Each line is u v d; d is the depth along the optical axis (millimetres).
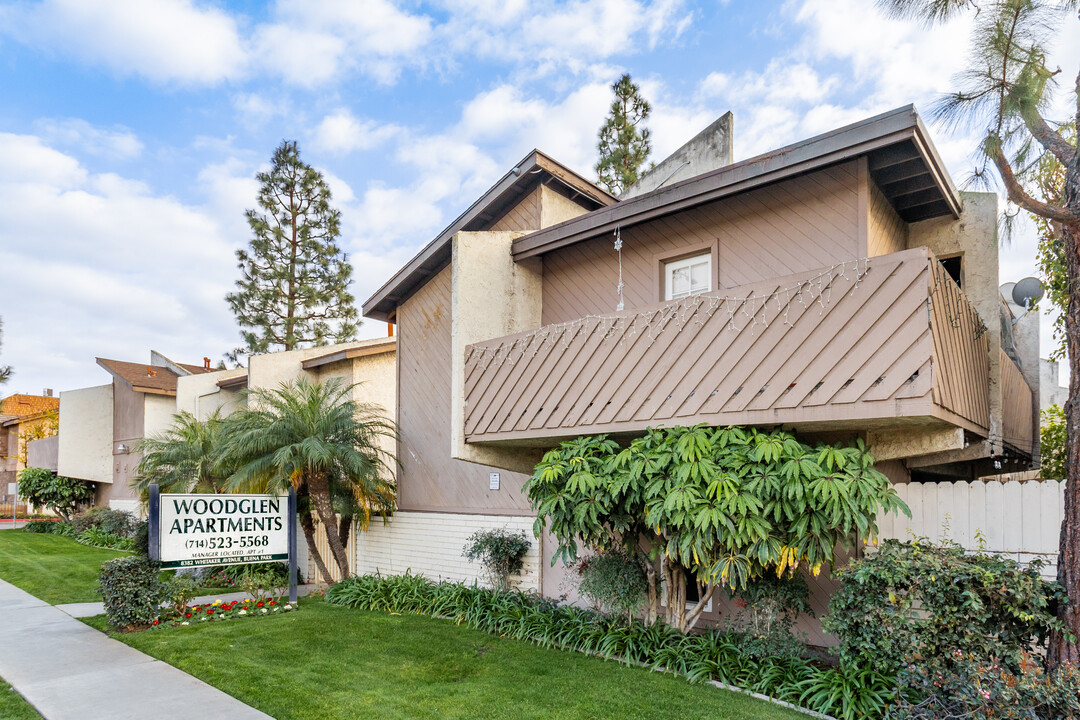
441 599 8781
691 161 11617
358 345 16000
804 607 5871
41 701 5512
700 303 5832
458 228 10164
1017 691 3980
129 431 21562
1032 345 9773
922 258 4570
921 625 4523
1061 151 4719
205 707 5324
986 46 4363
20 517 30938
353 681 5922
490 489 9555
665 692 5453
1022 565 5191
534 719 4953
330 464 10438
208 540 9000
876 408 4691
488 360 7797
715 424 5605
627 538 6508
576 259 8844
